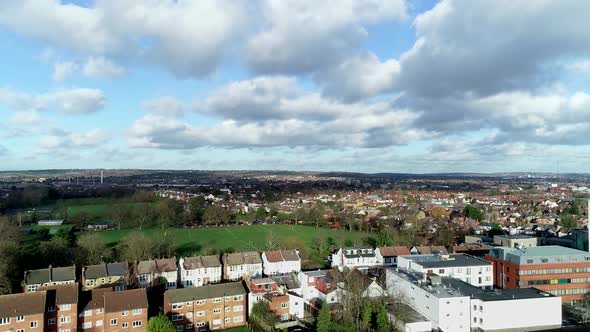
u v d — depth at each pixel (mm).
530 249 126312
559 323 95125
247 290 108250
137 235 169125
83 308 91000
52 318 87938
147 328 83062
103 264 126312
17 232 163000
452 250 168375
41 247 138375
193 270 132375
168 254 157875
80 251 142250
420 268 116875
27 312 83688
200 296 99250
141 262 129750
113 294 91688
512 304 92375
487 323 91125
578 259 118875
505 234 192750
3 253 116812
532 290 101188
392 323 92625
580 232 153750
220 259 145625
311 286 108500
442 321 90250
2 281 108938
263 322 96812
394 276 113375
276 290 107250
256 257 143625
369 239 196625
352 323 86750
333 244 185250
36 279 112562
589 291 117562
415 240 188125
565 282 117875
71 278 115562
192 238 196375
